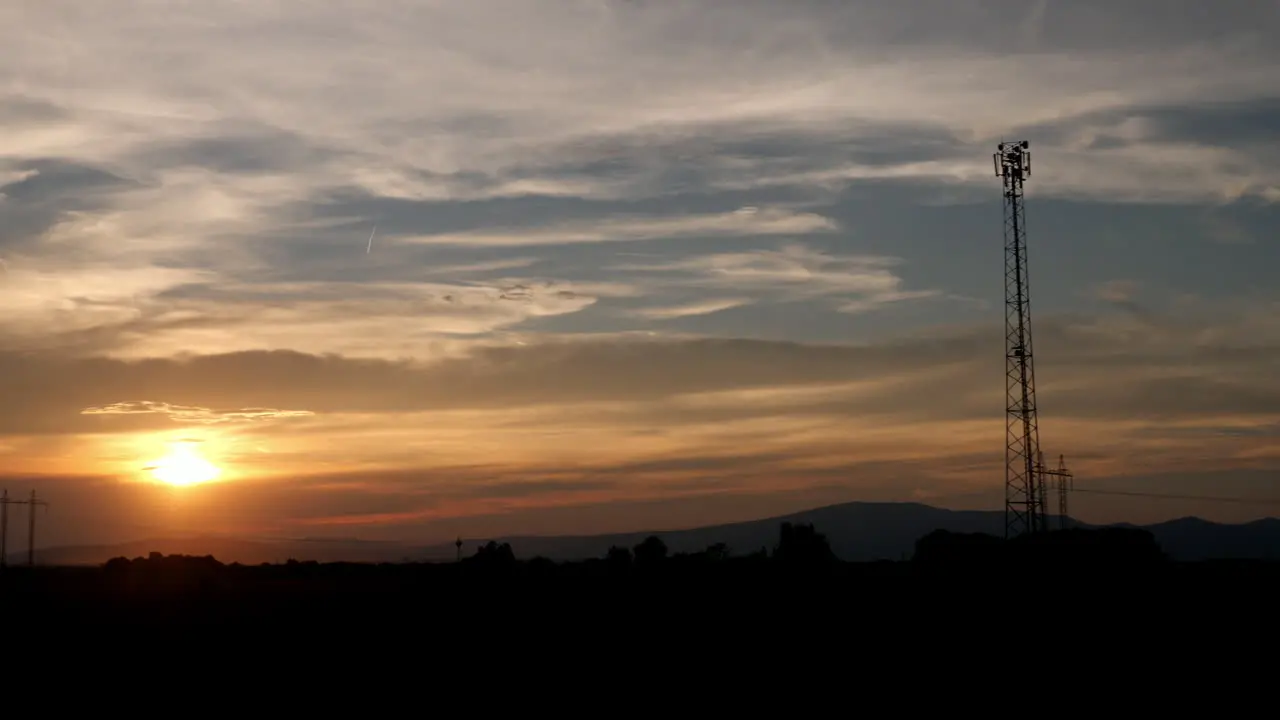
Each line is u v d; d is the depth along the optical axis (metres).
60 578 118.12
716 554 107.56
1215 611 64.06
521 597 80.00
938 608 67.19
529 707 41.72
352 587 96.44
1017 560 82.75
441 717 40.16
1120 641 55.41
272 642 60.16
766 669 49.38
